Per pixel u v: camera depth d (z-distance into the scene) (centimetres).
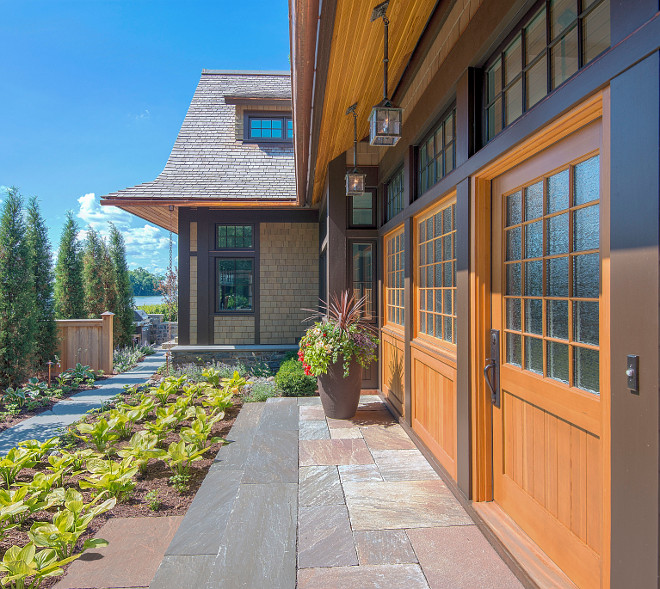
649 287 117
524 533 214
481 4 228
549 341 195
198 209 823
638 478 121
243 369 741
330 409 459
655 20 114
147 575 207
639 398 120
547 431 194
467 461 256
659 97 113
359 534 237
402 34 289
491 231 246
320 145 467
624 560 126
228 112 1002
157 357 1059
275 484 300
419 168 388
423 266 379
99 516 263
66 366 781
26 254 669
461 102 260
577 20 162
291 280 845
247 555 218
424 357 356
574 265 176
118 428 396
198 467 338
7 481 303
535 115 177
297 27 257
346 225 571
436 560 212
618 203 129
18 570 186
